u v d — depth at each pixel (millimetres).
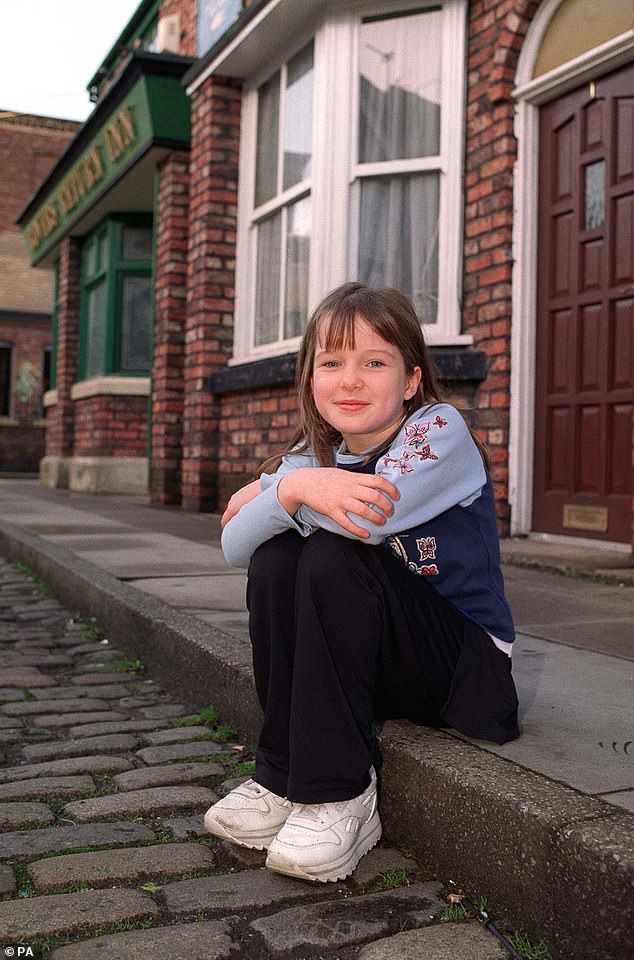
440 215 5512
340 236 6035
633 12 4383
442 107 5520
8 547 5672
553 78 4785
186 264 8234
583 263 4742
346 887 1570
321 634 1576
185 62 7727
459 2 5438
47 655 3322
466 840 1529
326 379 1702
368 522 1561
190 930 1432
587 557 4246
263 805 1701
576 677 2254
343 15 5953
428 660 1675
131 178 9008
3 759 2246
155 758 2227
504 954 1337
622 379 4508
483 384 5191
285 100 6738
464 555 1655
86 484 10586
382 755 1753
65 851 1720
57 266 13375
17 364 21984
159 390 8422
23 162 21938
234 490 7191
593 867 1269
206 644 2645
